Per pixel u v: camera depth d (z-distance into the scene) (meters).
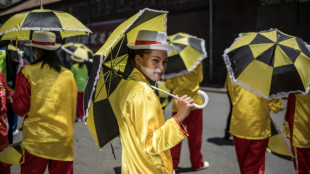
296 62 2.40
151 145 1.47
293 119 2.81
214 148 4.73
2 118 2.85
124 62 1.86
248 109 2.83
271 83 2.37
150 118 1.50
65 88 2.53
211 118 6.68
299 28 10.04
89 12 12.70
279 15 10.50
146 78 1.69
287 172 3.78
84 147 4.75
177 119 1.52
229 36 12.41
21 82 2.38
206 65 13.08
